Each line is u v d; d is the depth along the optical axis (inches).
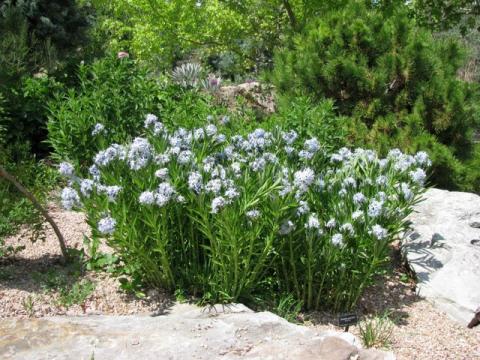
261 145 172.4
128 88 254.8
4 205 177.3
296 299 163.0
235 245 141.5
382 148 268.4
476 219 212.2
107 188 143.8
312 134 215.6
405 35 288.5
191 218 148.5
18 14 454.3
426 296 173.5
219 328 133.7
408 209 166.6
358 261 159.3
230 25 431.8
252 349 124.2
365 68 280.8
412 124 269.9
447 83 274.8
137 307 153.2
